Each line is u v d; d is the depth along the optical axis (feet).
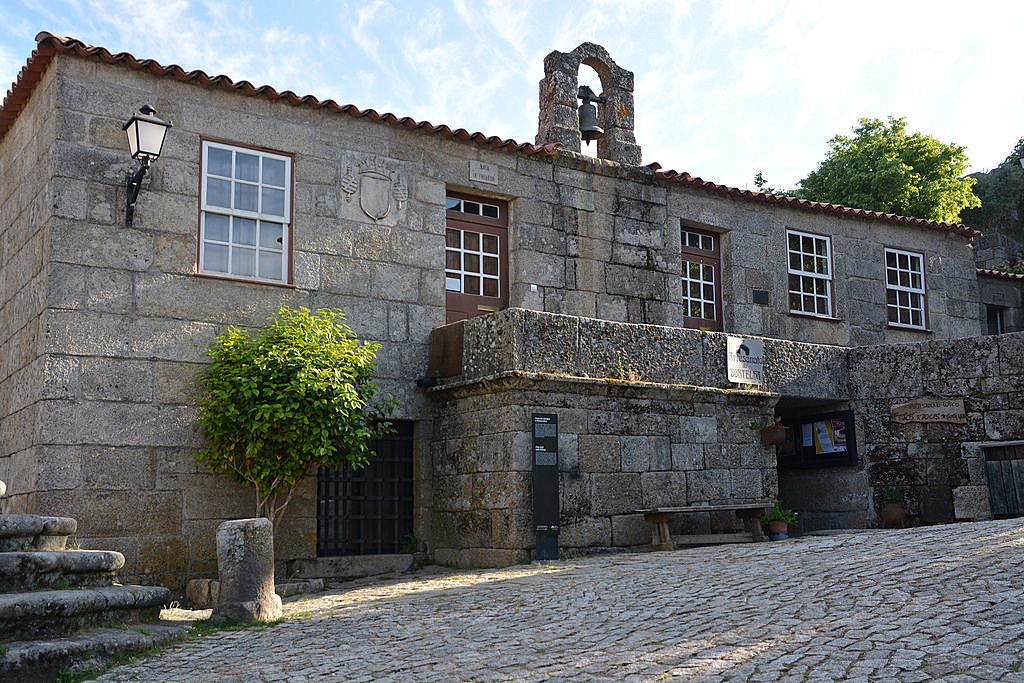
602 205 41.32
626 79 43.73
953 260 52.85
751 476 38.19
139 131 29.07
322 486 33.78
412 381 35.60
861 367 42.78
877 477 41.93
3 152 36.37
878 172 84.94
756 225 45.96
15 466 30.68
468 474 33.55
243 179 33.42
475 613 21.76
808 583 21.42
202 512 30.58
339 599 26.32
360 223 35.42
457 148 38.01
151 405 30.30
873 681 14.05
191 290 31.65
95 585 22.25
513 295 38.73
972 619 16.92
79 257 29.84
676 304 42.68
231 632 21.54
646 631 18.45
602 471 33.83
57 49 30.25
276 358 29.71
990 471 39.27
